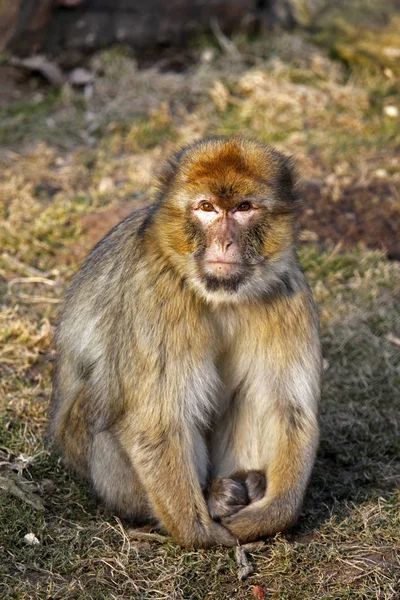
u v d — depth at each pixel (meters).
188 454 13.25
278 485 13.39
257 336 13.61
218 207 12.76
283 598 12.30
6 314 19.47
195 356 13.27
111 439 13.79
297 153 27.38
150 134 28.67
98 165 26.88
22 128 28.89
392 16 32.88
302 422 13.64
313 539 13.63
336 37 33.25
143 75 31.17
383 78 32.66
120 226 14.85
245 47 33.19
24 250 22.28
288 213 13.20
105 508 14.36
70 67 31.91
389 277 21.50
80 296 14.77
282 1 34.16
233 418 14.48
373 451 16.41
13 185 24.92
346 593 12.38
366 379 18.33
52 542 13.49
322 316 20.22
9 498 14.20
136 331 13.27
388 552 13.25
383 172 25.97
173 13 32.84
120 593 12.45
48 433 15.83
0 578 12.62
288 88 31.02
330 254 22.30
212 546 13.17
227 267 12.75
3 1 31.52
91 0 32.03
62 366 15.03
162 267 13.27
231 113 30.14
